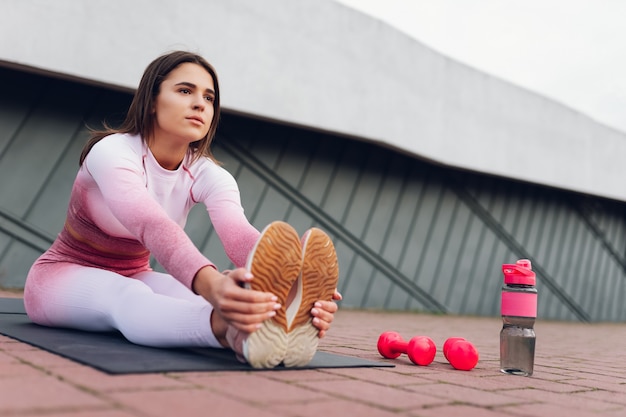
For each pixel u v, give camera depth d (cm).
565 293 1005
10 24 481
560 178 895
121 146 176
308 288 153
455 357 194
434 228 828
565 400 149
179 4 552
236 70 582
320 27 639
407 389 146
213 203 199
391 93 695
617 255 1105
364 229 754
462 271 856
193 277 146
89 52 511
